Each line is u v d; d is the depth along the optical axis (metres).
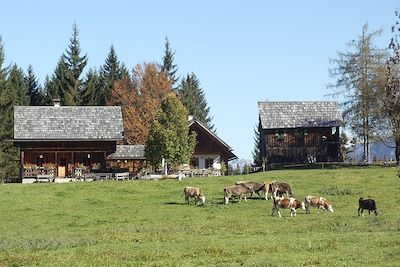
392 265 23.11
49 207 47.88
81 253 28.17
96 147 82.19
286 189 50.44
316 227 35.84
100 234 35.31
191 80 153.38
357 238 30.48
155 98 113.06
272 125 92.94
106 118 84.00
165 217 42.91
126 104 113.88
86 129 81.94
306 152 93.38
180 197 52.28
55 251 29.33
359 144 91.00
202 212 44.94
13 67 120.25
